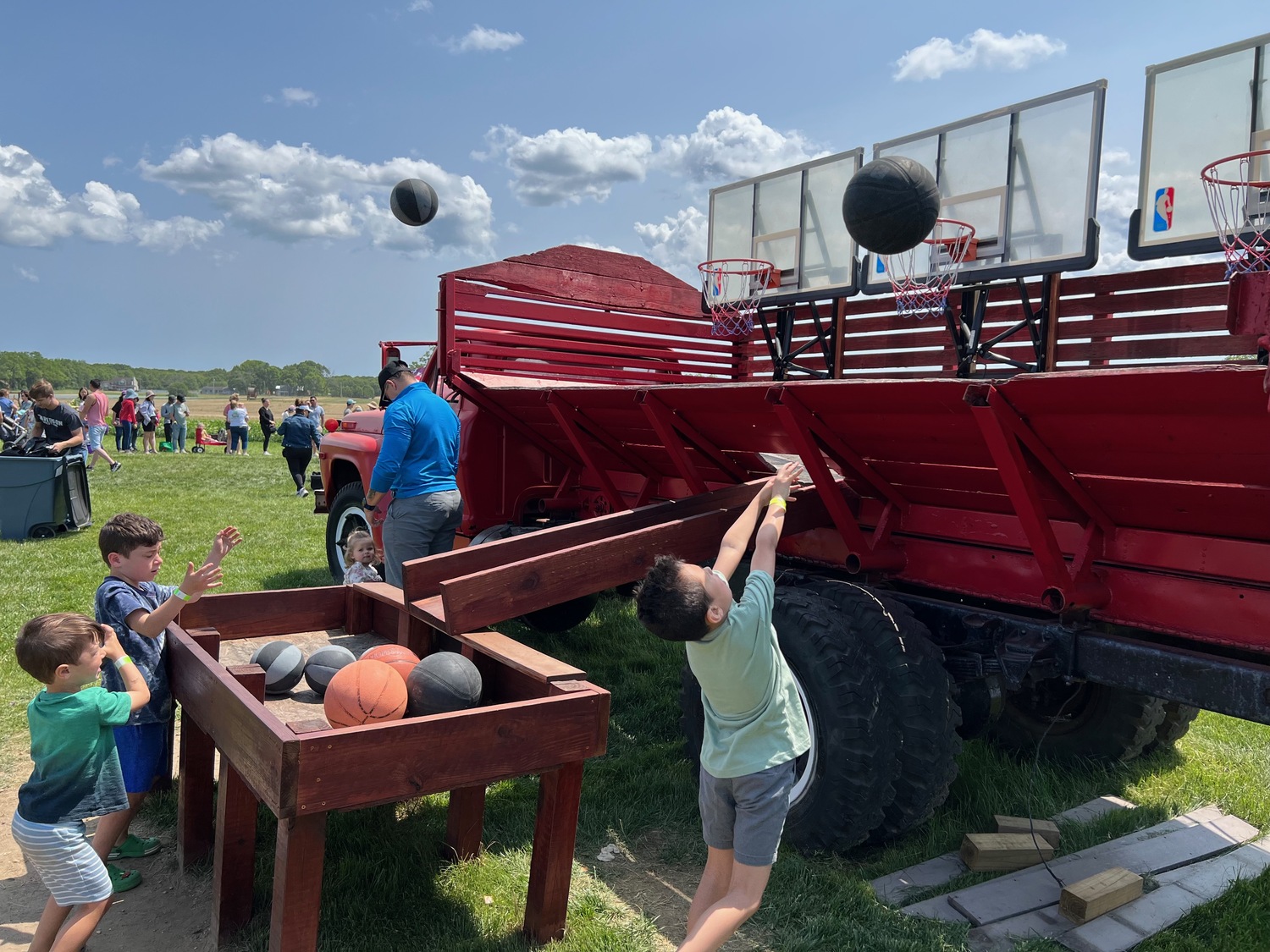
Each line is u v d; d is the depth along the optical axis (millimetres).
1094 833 3822
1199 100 4281
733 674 2559
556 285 6680
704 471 5090
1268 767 4617
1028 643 3406
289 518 12320
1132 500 3158
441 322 6227
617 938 2996
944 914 3217
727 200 7191
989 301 5879
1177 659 2986
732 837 2701
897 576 4098
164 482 16984
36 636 2541
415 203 5918
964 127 5305
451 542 5562
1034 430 3047
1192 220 4316
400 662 3316
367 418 7598
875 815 3379
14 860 3502
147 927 3041
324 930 2980
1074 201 4754
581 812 3961
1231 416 2490
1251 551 2965
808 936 3037
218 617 3934
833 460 4027
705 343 7605
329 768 2389
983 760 4477
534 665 3129
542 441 6352
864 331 6602
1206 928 3125
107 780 2701
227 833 2879
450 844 3500
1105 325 5129
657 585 2486
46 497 10039
